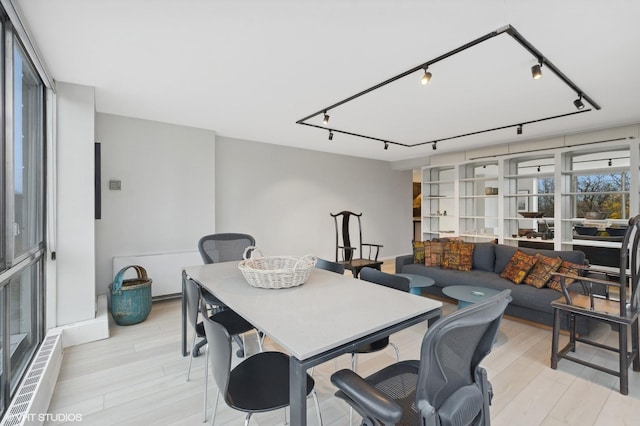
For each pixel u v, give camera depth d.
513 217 5.05
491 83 2.63
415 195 8.07
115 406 1.84
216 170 4.56
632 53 2.11
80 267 2.71
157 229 3.86
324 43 2.01
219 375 1.23
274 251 5.20
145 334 2.87
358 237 6.44
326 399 1.91
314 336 1.17
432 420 0.84
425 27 1.82
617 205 4.26
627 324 1.92
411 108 3.29
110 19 1.77
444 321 0.80
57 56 2.20
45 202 2.54
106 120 3.53
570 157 4.64
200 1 1.61
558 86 2.68
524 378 2.14
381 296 1.70
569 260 3.29
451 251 4.16
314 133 4.44
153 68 2.39
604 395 1.94
